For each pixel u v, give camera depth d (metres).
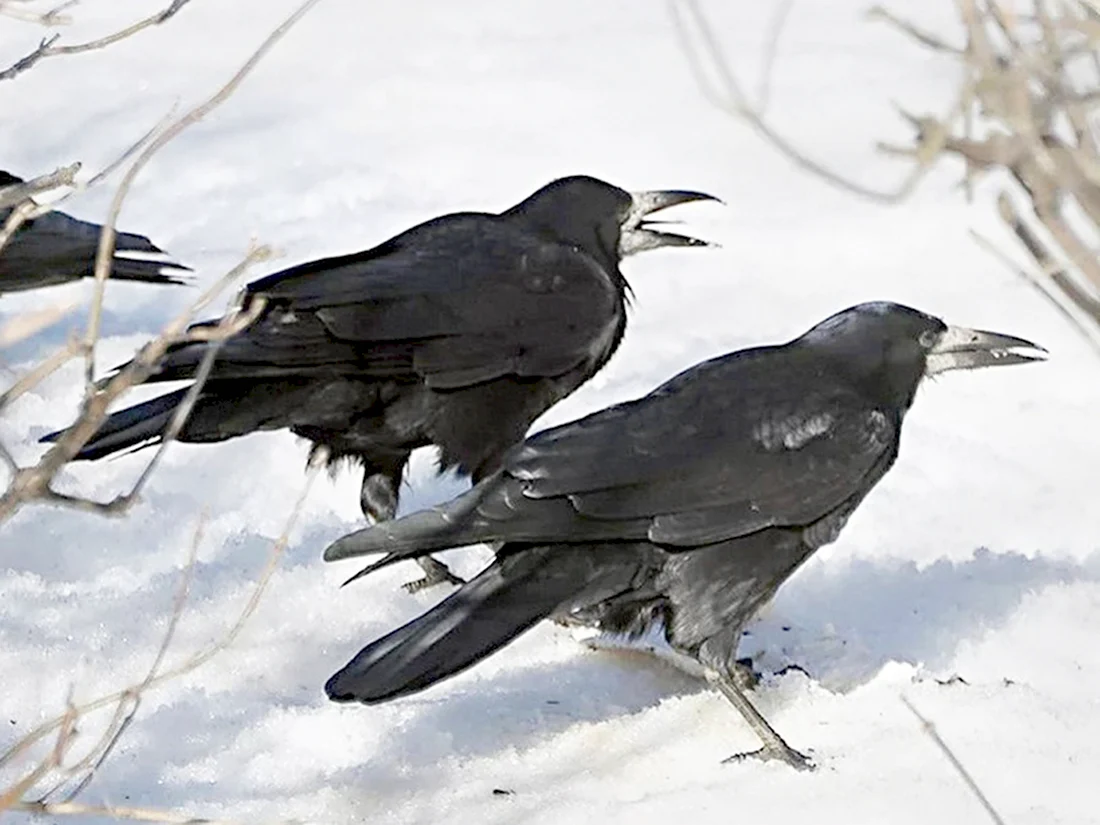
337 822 8.68
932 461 13.35
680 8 23.64
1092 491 13.02
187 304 16.02
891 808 8.59
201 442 11.09
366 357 11.10
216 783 9.01
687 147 19.77
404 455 11.70
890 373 10.26
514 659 10.45
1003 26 4.91
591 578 9.34
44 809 6.75
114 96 20.91
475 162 19.36
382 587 11.09
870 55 22.03
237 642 10.32
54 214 11.99
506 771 9.17
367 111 20.67
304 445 13.16
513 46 22.72
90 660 9.98
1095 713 9.49
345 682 8.62
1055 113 4.82
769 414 9.71
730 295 16.38
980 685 9.81
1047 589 11.20
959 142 4.75
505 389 11.62
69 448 6.19
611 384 14.60
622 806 8.73
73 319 15.52
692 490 9.42
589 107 20.84
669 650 10.38
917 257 17.19
